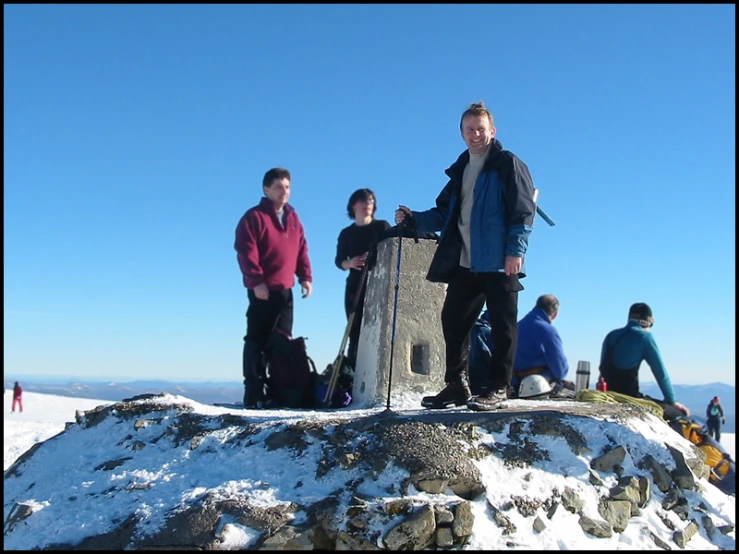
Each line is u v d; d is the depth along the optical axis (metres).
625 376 6.37
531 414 4.11
